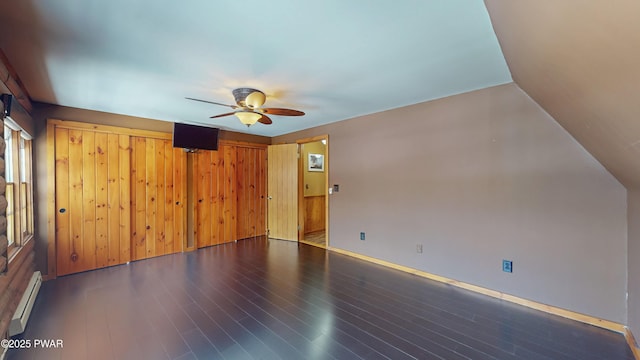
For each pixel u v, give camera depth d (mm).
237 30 1734
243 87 2797
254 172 5621
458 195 3092
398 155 3660
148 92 2936
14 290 2240
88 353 1888
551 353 1909
